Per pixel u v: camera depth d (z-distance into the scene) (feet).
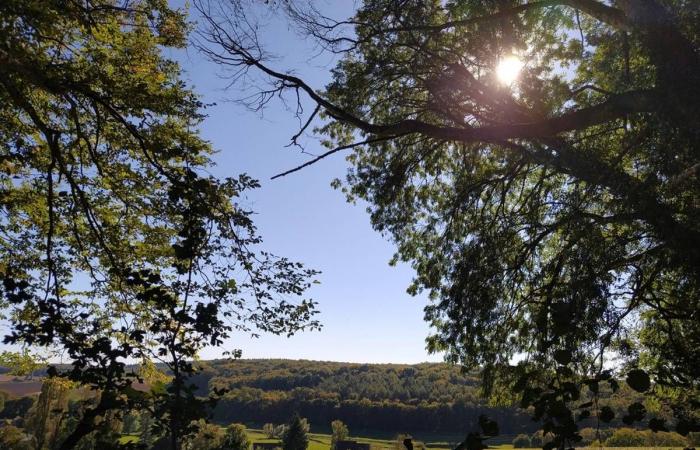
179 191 17.88
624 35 23.75
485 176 35.78
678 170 18.80
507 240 30.48
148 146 24.88
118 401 12.22
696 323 16.75
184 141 30.68
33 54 22.22
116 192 33.35
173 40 32.48
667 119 19.08
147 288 14.55
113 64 29.25
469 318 30.94
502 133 24.09
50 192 24.95
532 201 31.91
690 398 13.34
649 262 20.12
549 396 11.81
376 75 32.63
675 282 20.06
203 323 13.44
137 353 13.26
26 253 31.68
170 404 12.05
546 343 14.70
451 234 37.27
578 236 20.98
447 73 31.55
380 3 29.55
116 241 32.40
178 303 14.35
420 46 31.01
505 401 30.60
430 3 30.60
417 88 34.76
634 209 19.25
